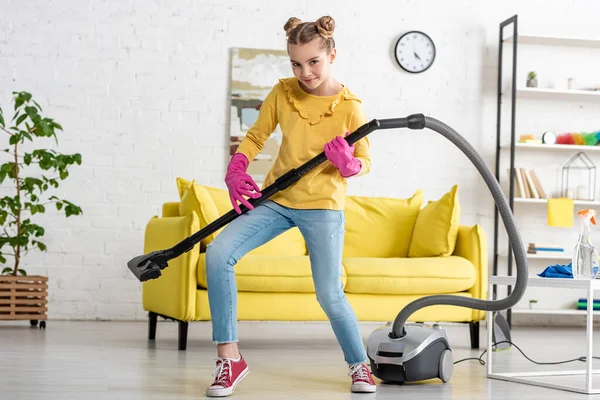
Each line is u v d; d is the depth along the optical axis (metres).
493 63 5.67
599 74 5.81
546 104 5.73
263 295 3.80
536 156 5.70
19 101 4.53
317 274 2.55
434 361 2.80
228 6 5.35
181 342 3.70
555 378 3.01
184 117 5.29
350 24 5.51
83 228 5.16
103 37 5.21
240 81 5.33
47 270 5.11
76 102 5.18
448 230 4.20
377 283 3.91
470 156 2.44
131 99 5.23
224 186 5.32
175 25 5.29
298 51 2.38
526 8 5.72
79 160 4.62
